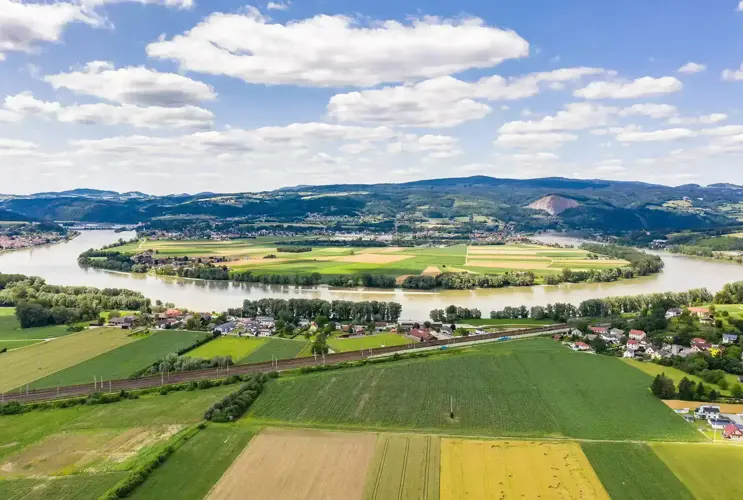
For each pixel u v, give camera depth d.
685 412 143.50
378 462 114.94
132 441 126.75
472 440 125.56
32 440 128.00
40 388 163.50
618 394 156.38
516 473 110.12
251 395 151.75
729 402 149.88
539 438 127.31
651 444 123.31
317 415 141.75
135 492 104.25
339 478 108.25
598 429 132.62
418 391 159.25
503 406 147.62
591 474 109.88
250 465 114.06
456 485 105.19
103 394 155.12
